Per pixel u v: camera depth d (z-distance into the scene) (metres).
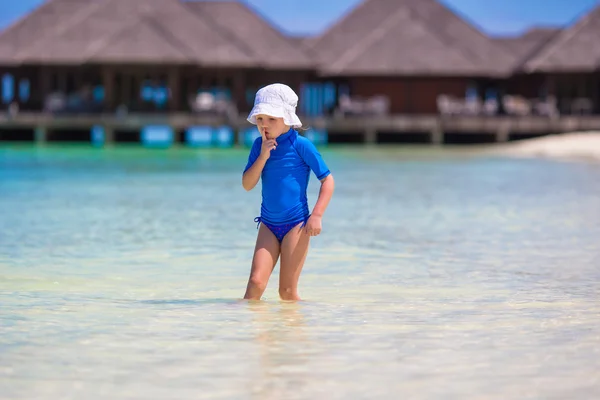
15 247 10.95
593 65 56.72
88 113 53.03
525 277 8.78
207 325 6.18
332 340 5.70
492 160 36.50
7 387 4.63
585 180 24.47
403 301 7.32
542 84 64.94
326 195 7.08
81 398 4.45
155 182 23.50
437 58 57.41
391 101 59.50
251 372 4.91
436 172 28.36
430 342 5.64
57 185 22.14
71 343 5.60
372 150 47.84
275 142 7.01
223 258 10.12
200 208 16.31
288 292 7.30
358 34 62.84
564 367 5.01
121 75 55.94
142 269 9.30
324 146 53.41
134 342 5.63
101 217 14.59
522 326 6.17
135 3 58.06
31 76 58.47
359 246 11.18
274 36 58.38
